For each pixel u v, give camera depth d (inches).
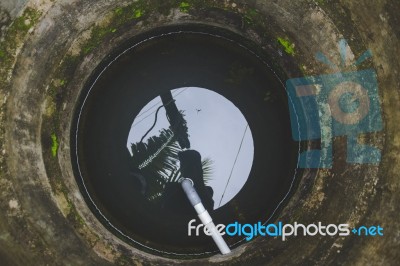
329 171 118.9
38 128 115.0
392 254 107.4
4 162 106.4
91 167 138.6
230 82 144.3
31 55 107.9
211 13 123.6
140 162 145.1
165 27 132.3
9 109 107.2
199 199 131.5
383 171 108.6
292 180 135.1
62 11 107.5
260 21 119.7
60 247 111.7
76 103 130.0
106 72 137.1
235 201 143.4
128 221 139.0
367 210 110.4
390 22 102.8
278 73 134.6
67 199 119.6
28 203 109.0
